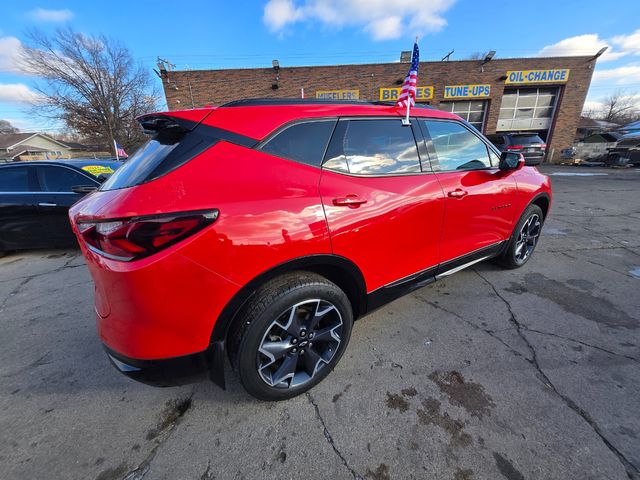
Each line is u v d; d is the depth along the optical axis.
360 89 18.02
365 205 1.82
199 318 1.38
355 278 1.88
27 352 2.31
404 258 2.14
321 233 1.62
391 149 2.05
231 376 2.02
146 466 1.44
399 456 1.45
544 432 1.54
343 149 1.82
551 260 3.75
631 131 24.03
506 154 2.71
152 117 1.50
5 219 4.22
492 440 1.51
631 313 2.58
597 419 1.60
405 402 1.75
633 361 2.02
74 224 1.48
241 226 1.38
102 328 1.45
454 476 1.35
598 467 1.37
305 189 1.60
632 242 4.40
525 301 2.80
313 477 1.37
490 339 2.29
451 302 2.81
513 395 1.77
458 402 1.74
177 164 1.36
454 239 2.50
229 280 1.39
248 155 1.49
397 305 2.79
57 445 1.55
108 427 1.65
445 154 2.40
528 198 3.16
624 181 10.91
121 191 1.33
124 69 27.31
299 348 1.72
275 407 1.75
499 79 18.00
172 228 1.24
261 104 1.64
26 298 3.18
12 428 1.66
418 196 2.11
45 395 1.89
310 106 1.77
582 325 2.43
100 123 27.27
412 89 2.11
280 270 1.53
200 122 1.47
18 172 4.28
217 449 1.51
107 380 2.02
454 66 17.84
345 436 1.56
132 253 1.23
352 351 2.19
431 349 2.19
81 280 3.60
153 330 1.33
